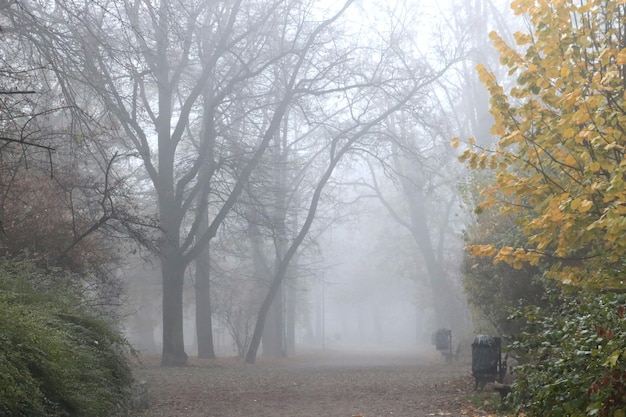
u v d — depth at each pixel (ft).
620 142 25.91
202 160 91.20
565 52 27.53
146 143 87.61
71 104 55.01
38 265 47.21
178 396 49.83
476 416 36.76
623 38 28.89
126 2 63.41
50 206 49.67
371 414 39.58
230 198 93.97
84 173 74.95
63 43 58.29
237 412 41.45
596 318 24.90
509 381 52.90
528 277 51.62
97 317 35.17
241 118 97.14
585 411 21.95
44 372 25.08
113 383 33.55
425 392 51.39
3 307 24.71
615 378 21.43
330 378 68.85
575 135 25.73
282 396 50.57
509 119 28.81
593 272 28.12
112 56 62.03
